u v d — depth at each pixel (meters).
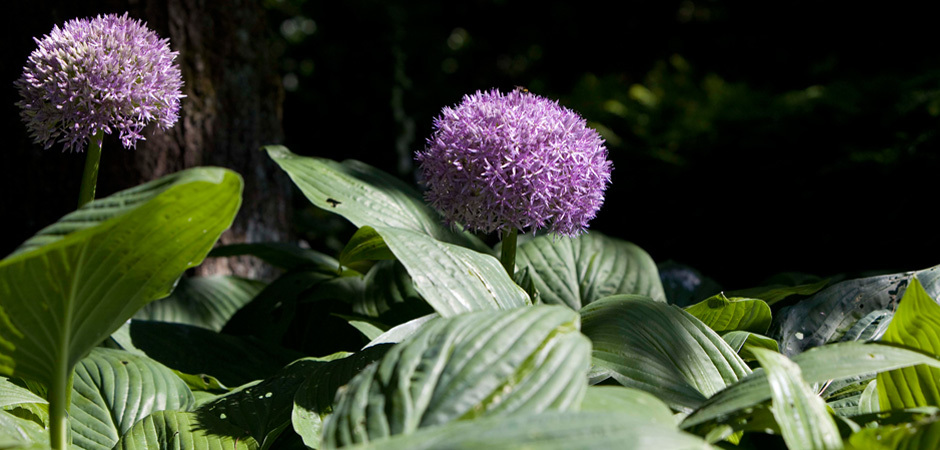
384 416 0.99
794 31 8.04
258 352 2.38
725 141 4.64
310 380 1.61
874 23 6.97
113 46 1.59
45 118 1.59
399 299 2.56
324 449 0.97
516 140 1.79
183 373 2.07
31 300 1.16
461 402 1.00
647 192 4.87
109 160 3.17
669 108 6.11
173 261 1.21
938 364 1.28
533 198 1.80
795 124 4.39
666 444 0.85
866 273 2.85
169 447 1.52
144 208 1.07
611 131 5.85
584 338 1.09
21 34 3.10
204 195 1.08
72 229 1.02
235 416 1.67
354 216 2.23
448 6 12.16
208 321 2.99
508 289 1.62
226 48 3.40
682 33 10.61
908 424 1.13
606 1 11.33
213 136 3.37
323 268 2.87
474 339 1.08
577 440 0.84
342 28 8.73
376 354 1.68
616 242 2.92
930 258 3.71
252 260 3.60
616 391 1.15
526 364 1.04
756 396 1.17
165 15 3.21
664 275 3.10
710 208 4.55
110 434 1.71
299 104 8.43
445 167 1.86
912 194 3.77
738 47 8.94
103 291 1.21
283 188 3.75
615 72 11.30
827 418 1.11
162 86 1.66
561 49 11.86
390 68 8.25
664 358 1.51
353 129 8.15
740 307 2.01
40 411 1.69
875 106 4.20
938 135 3.77
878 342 1.41
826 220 4.07
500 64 12.45
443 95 9.53
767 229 4.30
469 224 1.90
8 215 3.17
